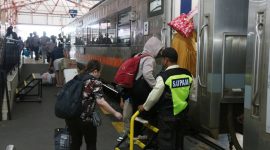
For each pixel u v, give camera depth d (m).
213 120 4.30
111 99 10.65
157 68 5.60
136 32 7.46
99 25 12.03
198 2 4.52
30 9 40.12
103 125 7.38
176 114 4.23
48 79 14.31
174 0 5.46
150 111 4.86
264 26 3.18
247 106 3.45
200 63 4.45
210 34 4.29
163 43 5.66
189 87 4.31
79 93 4.20
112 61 9.84
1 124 7.50
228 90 4.32
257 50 3.25
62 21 41.50
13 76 10.27
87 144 4.43
